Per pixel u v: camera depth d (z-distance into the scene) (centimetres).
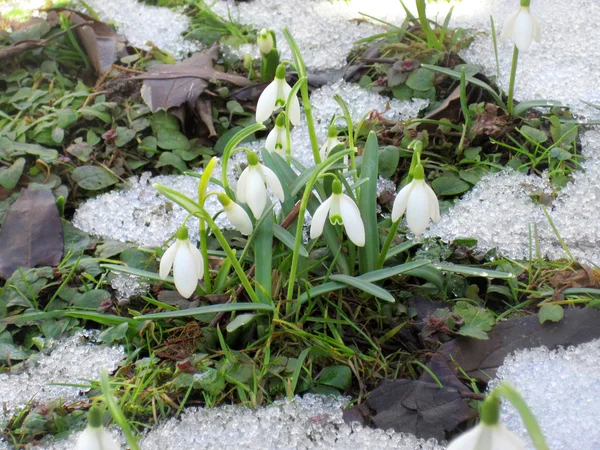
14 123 55
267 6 67
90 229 50
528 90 57
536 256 48
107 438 31
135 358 44
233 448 39
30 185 50
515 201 50
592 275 45
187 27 65
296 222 45
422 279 47
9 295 46
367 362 43
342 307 46
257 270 43
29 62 61
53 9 62
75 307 45
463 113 55
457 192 51
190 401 42
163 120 55
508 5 65
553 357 42
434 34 60
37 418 40
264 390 42
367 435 39
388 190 51
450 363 42
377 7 66
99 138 54
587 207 50
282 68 43
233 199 44
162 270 39
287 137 45
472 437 29
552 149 52
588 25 62
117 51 60
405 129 54
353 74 59
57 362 43
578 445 39
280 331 43
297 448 39
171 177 53
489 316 43
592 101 56
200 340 44
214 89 57
